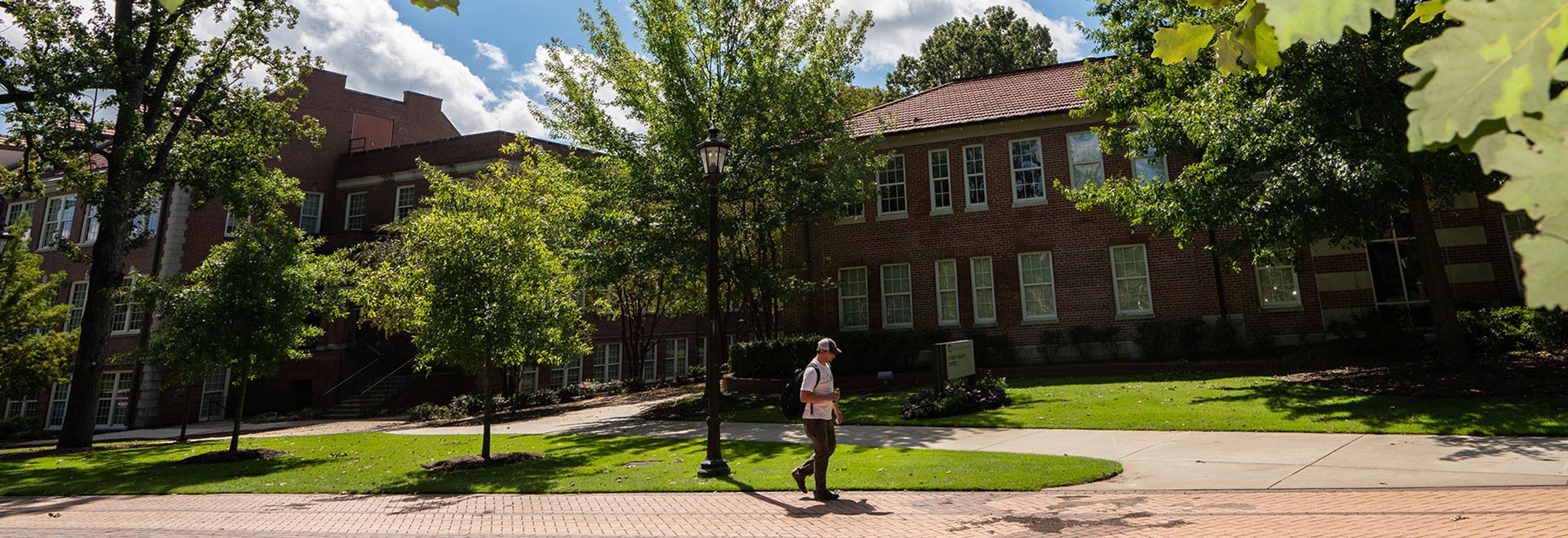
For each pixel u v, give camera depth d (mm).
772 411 16328
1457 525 5199
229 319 14281
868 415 14320
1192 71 14875
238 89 20625
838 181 18688
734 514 7125
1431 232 14266
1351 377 14477
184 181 19438
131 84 18922
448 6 1232
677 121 18203
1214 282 19734
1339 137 11969
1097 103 17391
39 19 17312
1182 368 18250
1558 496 6074
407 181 32625
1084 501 6977
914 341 20938
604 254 18000
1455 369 13539
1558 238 485
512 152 24734
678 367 36375
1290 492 6906
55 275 23609
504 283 12312
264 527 7367
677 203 18188
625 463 10961
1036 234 21469
